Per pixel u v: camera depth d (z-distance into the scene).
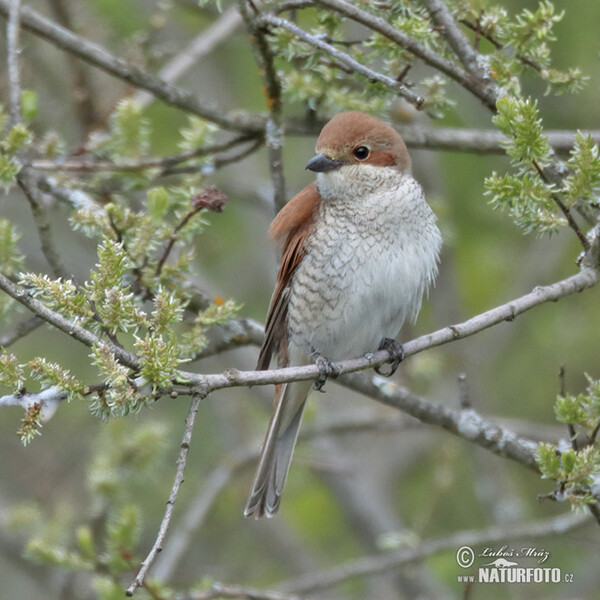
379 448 16.20
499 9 8.88
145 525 14.80
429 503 14.03
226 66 15.71
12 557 13.28
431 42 8.98
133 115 10.11
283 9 8.78
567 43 13.87
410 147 10.40
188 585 12.46
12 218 14.98
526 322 15.51
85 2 13.31
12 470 15.17
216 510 14.31
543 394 15.66
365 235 8.85
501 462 13.34
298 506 15.62
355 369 8.01
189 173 10.26
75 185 9.89
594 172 7.26
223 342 9.36
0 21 12.82
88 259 14.84
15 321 15.38
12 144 8.45
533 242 15.61
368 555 13.88
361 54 9.19
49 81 13.84
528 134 7.15
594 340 15.52
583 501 7.16
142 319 6.49
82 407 15.45
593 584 13.32
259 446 12.19
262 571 14.73
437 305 14.41
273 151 9.66
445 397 14.12
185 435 6.30
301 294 9.00
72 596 12.05
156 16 12.75
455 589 14.02
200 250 14.98
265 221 15.52
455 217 15.41
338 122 9.15
